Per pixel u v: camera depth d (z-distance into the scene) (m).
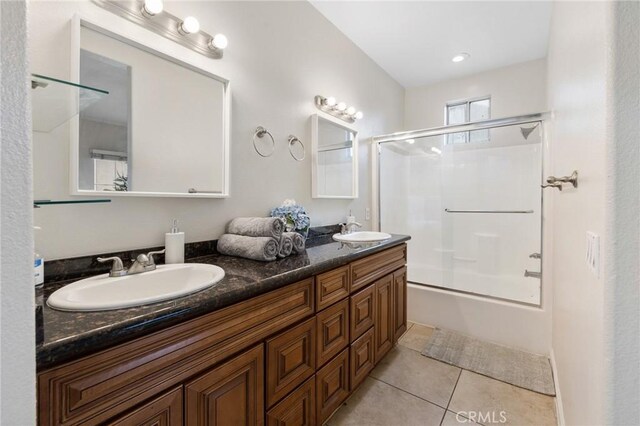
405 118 3.76
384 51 2.83
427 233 3.40
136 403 0.72
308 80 2.15
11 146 0.38
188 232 1.42
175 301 0.83
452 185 3.25
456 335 2.44
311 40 2.17
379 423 1.49
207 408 0.88
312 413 1.29
